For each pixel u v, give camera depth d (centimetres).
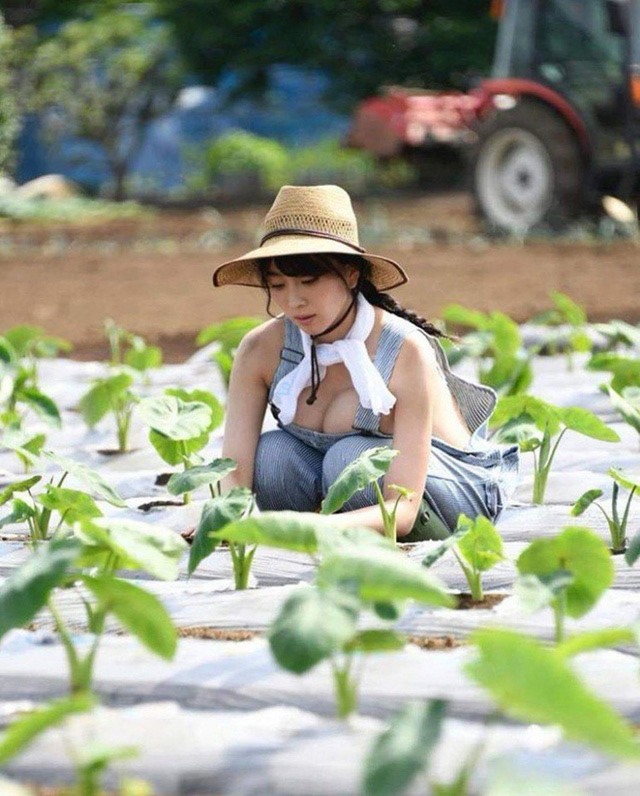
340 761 407
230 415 739
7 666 506
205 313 1877
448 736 422
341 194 695
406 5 4622
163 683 481
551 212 2705
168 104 4625
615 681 476
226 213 3784
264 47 4534
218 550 691
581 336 1255
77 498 648
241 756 413
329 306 689
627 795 380
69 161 4762
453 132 4166
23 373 968
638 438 973
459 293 1958
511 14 2789
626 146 2650
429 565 536
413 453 683
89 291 2155
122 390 942
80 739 426
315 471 730
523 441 740
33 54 4441
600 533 718
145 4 4819
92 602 588
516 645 344
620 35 2559
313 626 388
